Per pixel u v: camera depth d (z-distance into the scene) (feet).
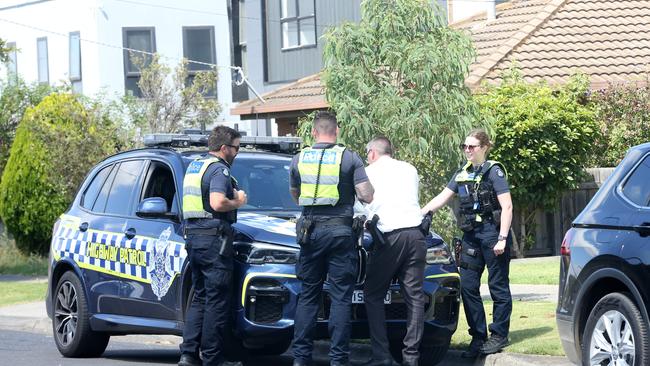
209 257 37.09
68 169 82.58
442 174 49.70
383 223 37.50
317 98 98.02
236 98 138.00
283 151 46.68
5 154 106.73
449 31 49.75
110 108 95.25
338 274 36.42
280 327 36.94
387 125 48.06
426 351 40.55
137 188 43.88
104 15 136.87
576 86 84.17
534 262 75.00
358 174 36.50
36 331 58.29
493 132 50.44
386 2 49.47
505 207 40.32
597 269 32.91
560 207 81.61
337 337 36.40
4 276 87.92
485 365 40.40
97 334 45.47
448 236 51.03
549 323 45.62
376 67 49.73
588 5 99.19
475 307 40.98
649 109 84.84
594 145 83.20
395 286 38.88
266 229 38.29
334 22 121.60
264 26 130.82
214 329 37.37
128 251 42.47
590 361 33.06
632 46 93.15
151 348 50.44
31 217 94.32
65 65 142.31
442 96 48.60
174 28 139.85
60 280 46.52
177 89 97.35
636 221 31.96
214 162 37.68
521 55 90.58
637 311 31.37
